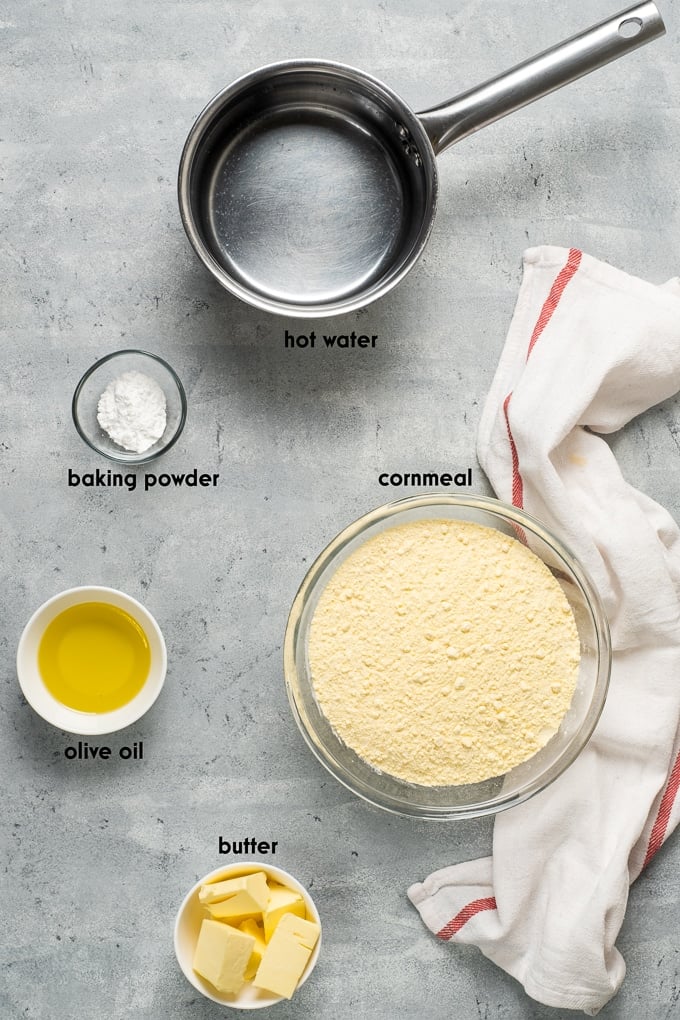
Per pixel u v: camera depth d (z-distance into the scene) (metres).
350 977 1.21
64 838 1.20
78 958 1.20
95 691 1.17
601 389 1.21
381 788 1.15
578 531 1.17
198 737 1.21
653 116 1.26
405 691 1.12
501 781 1.15
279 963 1.08
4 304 1.22
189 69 1.23
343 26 1.24
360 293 1.18
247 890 1.08
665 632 1.18
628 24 1.09
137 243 1.22
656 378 1.20
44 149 1.22
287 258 1.19
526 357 1.22
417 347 1.23
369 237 1.19
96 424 1.18
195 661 1.21
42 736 1.20
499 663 1.12
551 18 1.25
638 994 1.21
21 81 1.22
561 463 1.21
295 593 1.21
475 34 1.25
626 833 1.17
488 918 1.19
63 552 1.21
